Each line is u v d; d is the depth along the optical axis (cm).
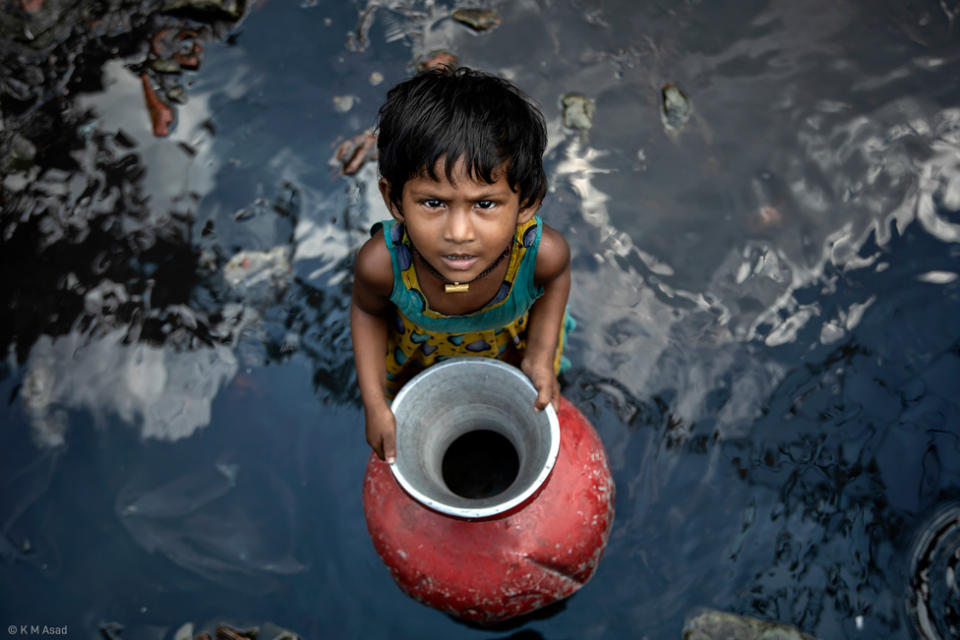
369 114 331
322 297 293
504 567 208
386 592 245
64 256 300
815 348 279
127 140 326
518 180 164
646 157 318
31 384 277
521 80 337
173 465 265
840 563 244
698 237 301
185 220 307
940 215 302
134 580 246
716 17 355
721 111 329
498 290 203
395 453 193
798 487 257
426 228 165
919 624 234
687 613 238
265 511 258
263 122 330
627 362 280
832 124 323
